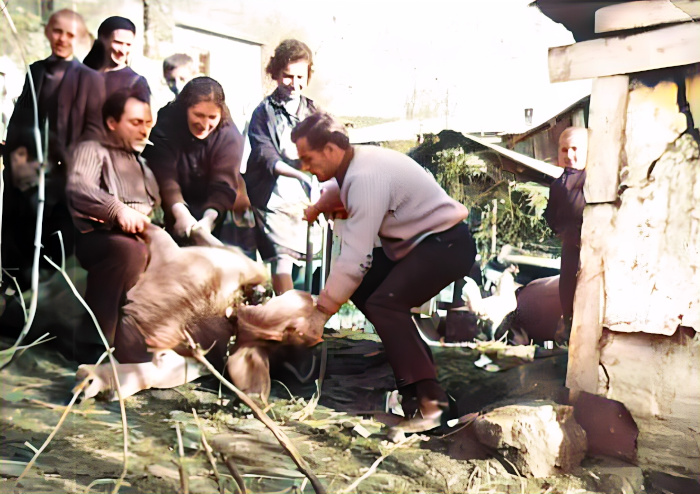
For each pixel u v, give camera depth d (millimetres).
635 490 2336
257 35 5066
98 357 3578
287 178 4324
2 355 3523
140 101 3771
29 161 3834
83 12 4695
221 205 4188
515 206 4809
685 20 2646
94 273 3551
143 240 3621
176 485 2254
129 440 2680
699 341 2619
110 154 3768
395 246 2865
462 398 3115
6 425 2779
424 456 2584
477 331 4254
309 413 3094
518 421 2488
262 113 4359
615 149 2818
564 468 2443
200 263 3529
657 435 2670
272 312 3199
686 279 2652
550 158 4883
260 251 4348
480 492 2297
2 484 2219
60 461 2439
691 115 2672
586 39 3068
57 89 3779
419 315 4500
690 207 2654
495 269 4770
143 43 4762
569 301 3566
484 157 4918
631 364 2775
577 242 3525
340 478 2398
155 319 3447
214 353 3494
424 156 5047
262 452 2619
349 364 3994
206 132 4109
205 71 4922
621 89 2809
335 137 2836
